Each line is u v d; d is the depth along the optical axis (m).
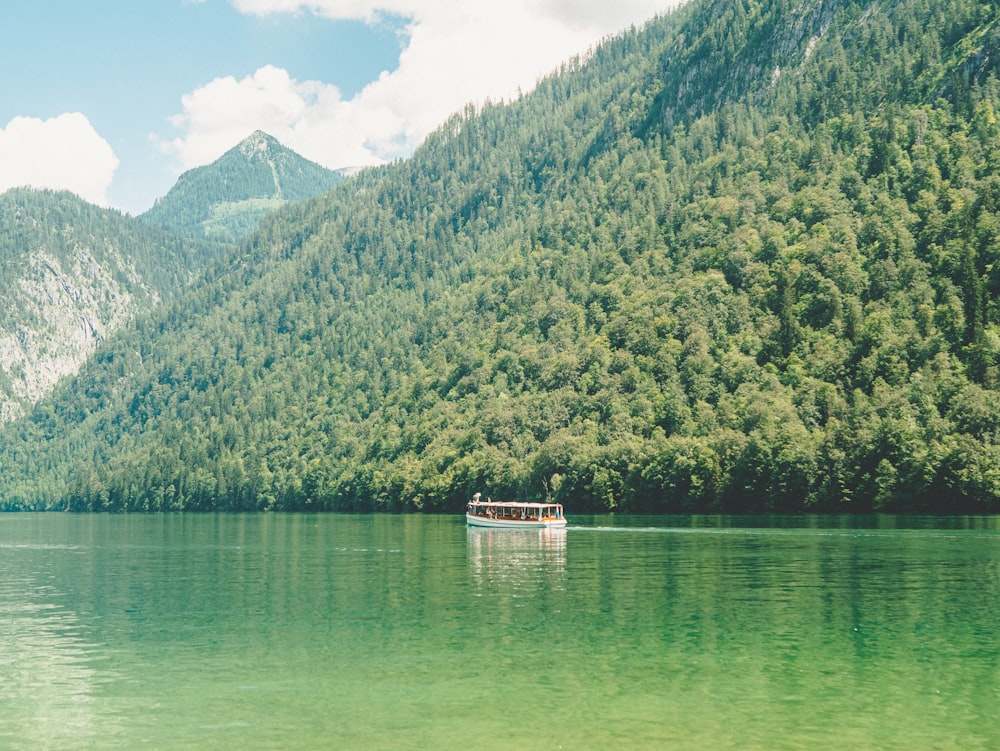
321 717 47.28
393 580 96.12
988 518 167.88
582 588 87.19
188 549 144.88
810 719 46.44
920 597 79.75
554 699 49.94
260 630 68.69
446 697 50.44
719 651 60.19
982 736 43.94
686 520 182.50
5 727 46.12
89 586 95.00
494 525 184.38
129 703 49.94
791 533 143.25
